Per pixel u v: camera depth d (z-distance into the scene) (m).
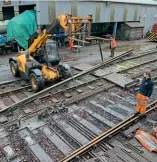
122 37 28.81
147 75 8.03
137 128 7.92
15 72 12.66
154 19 33.66
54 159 6.50
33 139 7.37
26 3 21.41
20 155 6.64
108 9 25.72
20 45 19.52
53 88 10.90
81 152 6.61
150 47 23.11
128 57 18.03
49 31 10.69
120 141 7.30
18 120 8.25
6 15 25.44
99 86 11.91
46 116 8.68
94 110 9.32
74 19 17.61
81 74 13.03
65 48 21.86
